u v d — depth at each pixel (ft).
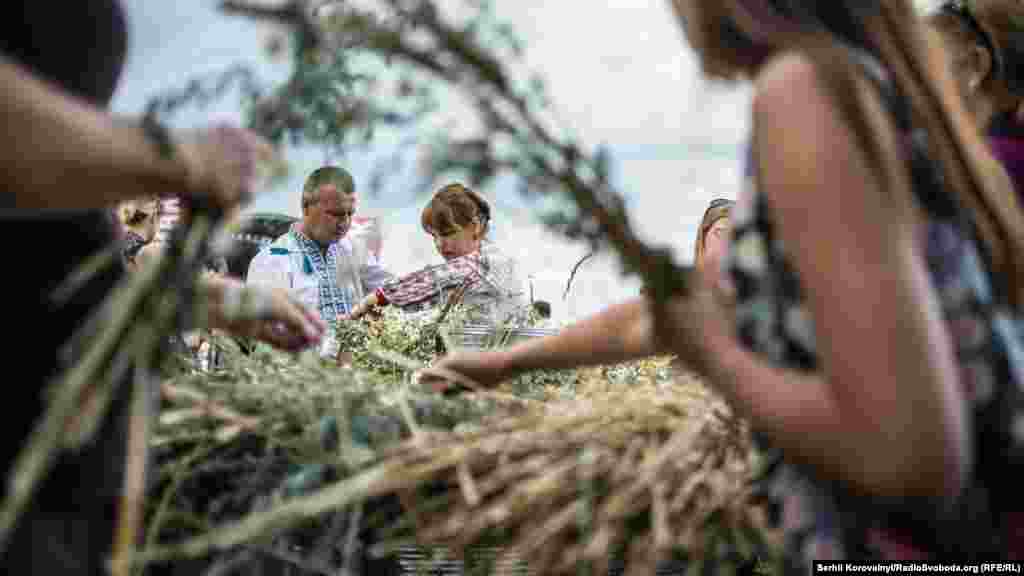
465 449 4.23
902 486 2.95
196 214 3.42
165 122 3.32
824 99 3.12
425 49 3.38
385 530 4.41
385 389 5.13
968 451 3.03
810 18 3.36
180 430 4.73
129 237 10.39
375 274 12.51
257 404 4.97
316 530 4.65
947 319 3.31
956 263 3.36
